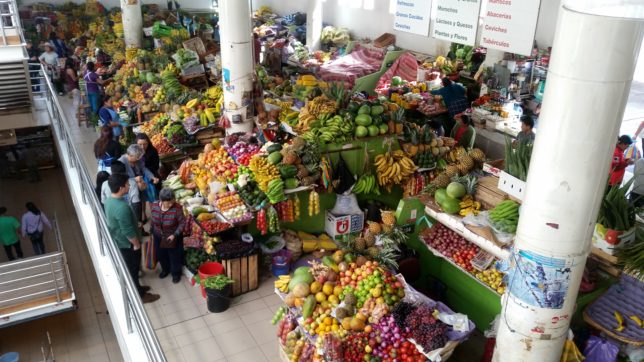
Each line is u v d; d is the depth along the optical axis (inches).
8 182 565.6
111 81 466.9
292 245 265.7
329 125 267.6
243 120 317.7
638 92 423.5
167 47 482.3
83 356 326.0
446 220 218.2
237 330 226.2
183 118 348.5
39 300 288.8
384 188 287.6
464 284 226.4
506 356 165.8
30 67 545.3
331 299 191.6
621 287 186.4
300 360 190.7
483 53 500.7
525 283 153.6
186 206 275.9
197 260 255.8
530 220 148.2
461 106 413.4
